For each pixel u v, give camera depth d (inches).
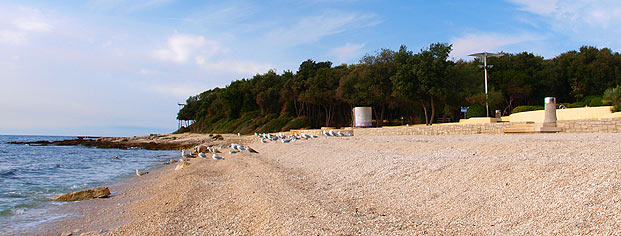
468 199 349.1
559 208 286.5
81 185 776.9
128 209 501.4
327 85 2731.3
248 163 922.1
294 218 342.3
